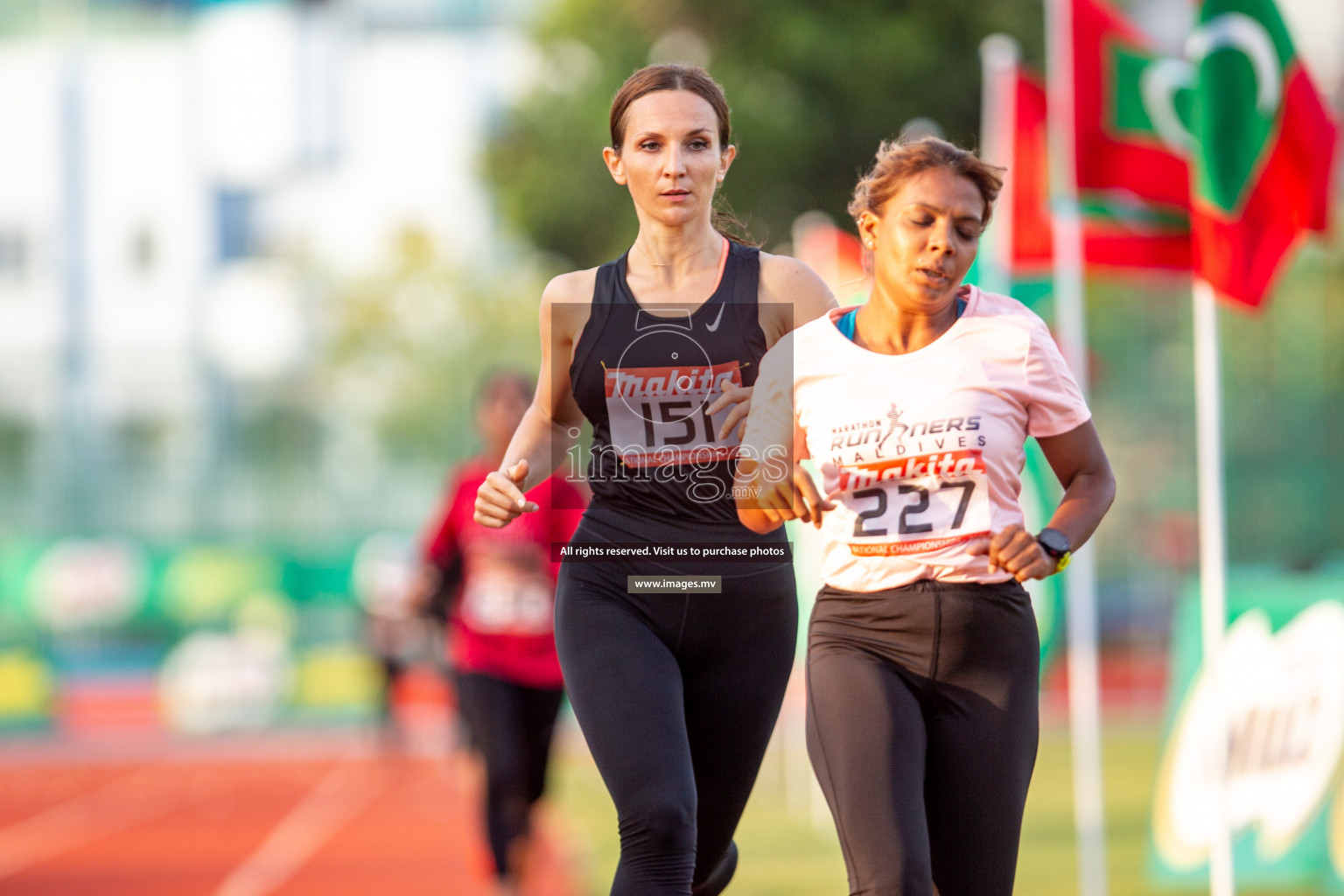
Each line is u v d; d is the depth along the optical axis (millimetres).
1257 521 68125
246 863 26844
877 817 8852
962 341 9414
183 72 124062
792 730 35094
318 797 38375
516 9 126250
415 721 64188
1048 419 9445
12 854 29266
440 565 17750
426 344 111438
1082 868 19031
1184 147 17750
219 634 67562
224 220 123438
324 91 124688
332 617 67875
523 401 17000
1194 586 19578
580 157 56438
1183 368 70750
